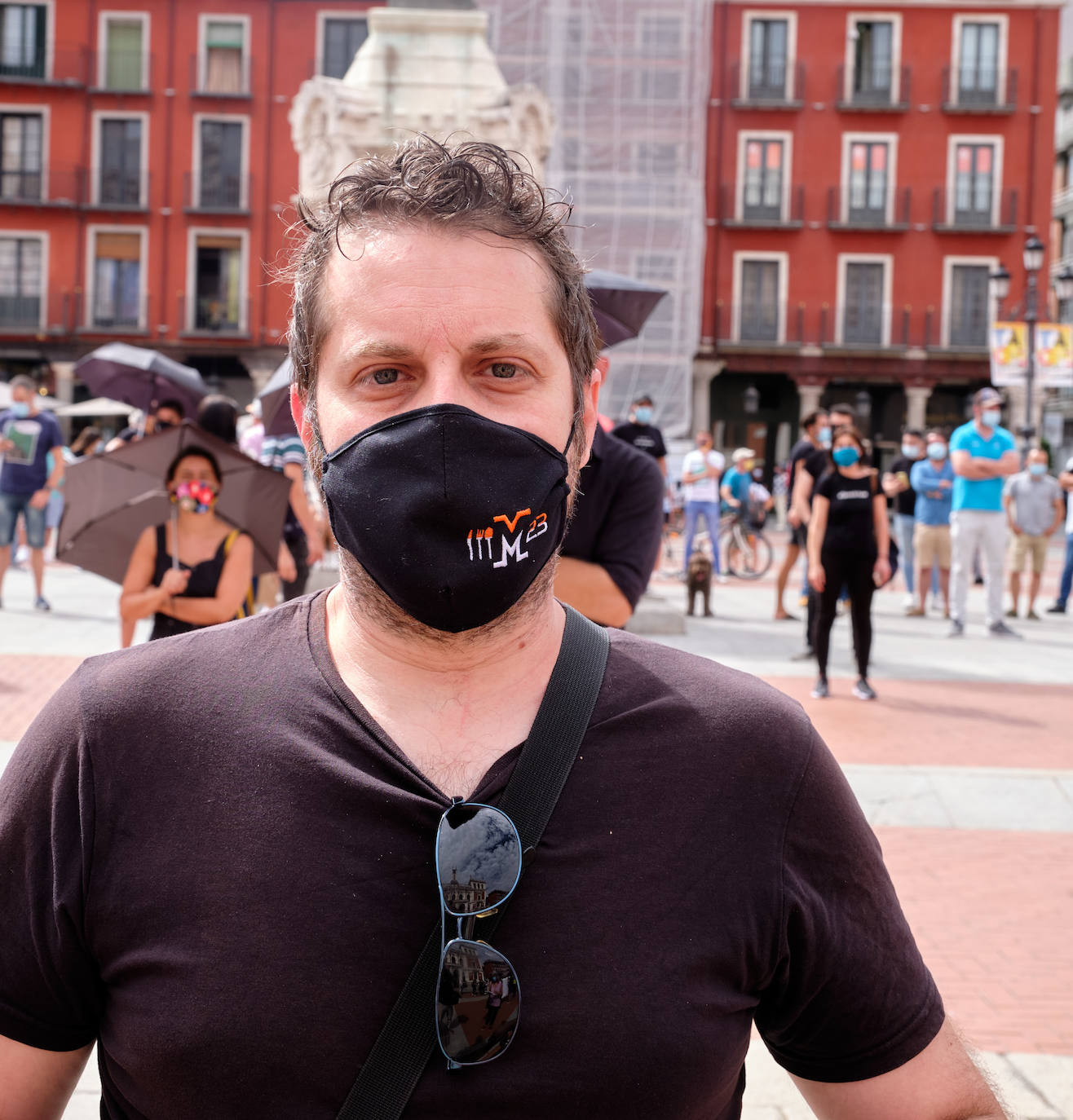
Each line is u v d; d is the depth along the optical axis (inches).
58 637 365.1
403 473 42.4
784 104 1464.1
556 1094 40.5
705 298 1486.2
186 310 1460.4
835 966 45.6
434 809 42.8
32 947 44.2
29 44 1453.0
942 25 1469.0
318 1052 40.6
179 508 174.6
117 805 43.8
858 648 305.3
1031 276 757.3
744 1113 111.6
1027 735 265.4
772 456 1571.1
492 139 382.9
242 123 1456.7
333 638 48.0
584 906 42.1
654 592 557.9
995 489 421.7
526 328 44.8
